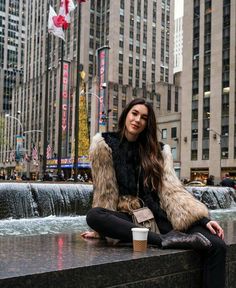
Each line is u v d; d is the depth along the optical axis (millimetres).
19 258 2545
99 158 3539
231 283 3379
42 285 2115
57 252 2801
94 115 81500
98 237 3562
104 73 46344
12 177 49562
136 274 2602
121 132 3662
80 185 14734
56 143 93500
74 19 101625
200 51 61000
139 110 3588
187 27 63500
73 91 86250
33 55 119625
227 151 55500
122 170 3555
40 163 78062
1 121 80688
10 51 152625
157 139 3645
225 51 57312
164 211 3492
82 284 2297
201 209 3326
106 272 2424
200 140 59375
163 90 97062
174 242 3027
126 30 103125
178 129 63594
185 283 2984
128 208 3480
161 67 110938
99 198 3518
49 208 13672
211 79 58750
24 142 105000
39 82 104938
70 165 64312
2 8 151500
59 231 9430
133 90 92562
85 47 99938
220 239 3113
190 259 3020
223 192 20062
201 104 59875
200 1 61812
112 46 100062
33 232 9227
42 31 114375
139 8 106438
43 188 13641
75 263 2395
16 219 12586
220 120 56781
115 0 100812
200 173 58969
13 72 140750
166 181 3498
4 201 12688
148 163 3512
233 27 56625
